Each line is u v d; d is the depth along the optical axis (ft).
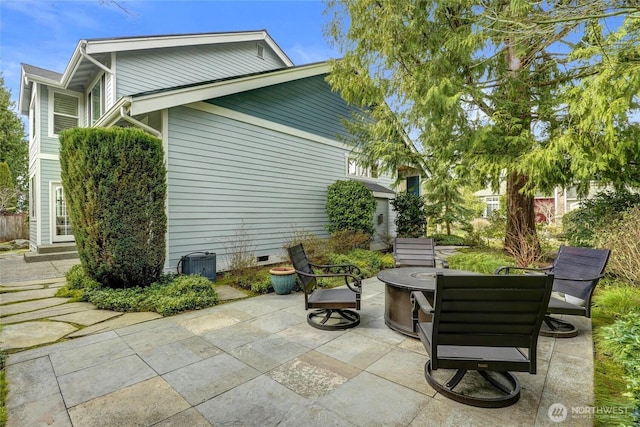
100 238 14.29
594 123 13.88
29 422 6.20
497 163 19.11
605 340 9.34
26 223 42.60
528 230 22.39
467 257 20.13
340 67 19.02
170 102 17.63
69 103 28.94
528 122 19.43
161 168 15.90
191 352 9.40
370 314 13.26
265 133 24.23
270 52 35.83
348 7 16.52
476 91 16.81
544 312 6.29
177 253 18.72
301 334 10.89
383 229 36.86
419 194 44.32
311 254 22.63
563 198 51.75
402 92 17.06
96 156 13.96
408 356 9.16
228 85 20.57
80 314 12.85
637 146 14.35
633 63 12.28
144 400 6.95
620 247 15.38
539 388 7.43
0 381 7.71
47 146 27.86
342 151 32.32
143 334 10.83
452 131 18.57
